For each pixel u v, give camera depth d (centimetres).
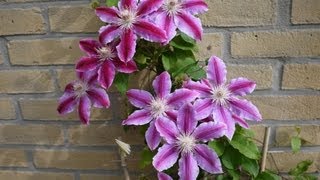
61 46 69
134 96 58
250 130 64
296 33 64
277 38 64
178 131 55
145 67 62
